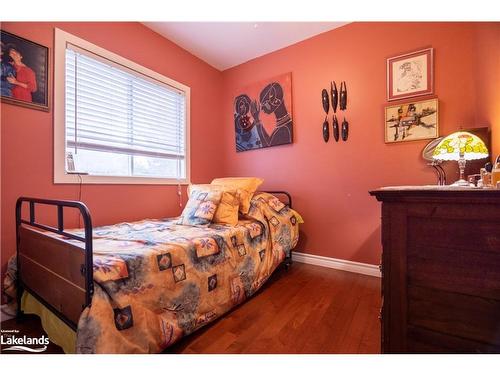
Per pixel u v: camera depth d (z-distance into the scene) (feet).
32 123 5.41
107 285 3.33
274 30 8.20
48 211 5.65
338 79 8.05
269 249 6.95
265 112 9.61
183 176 9.20
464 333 2.40
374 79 7.44
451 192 2.36
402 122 6.95
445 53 6.45
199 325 4.50
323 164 8.38
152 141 8.16
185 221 6.68
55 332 3.96
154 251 4.13
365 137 7.59
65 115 5.93
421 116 6.68
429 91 6.62
